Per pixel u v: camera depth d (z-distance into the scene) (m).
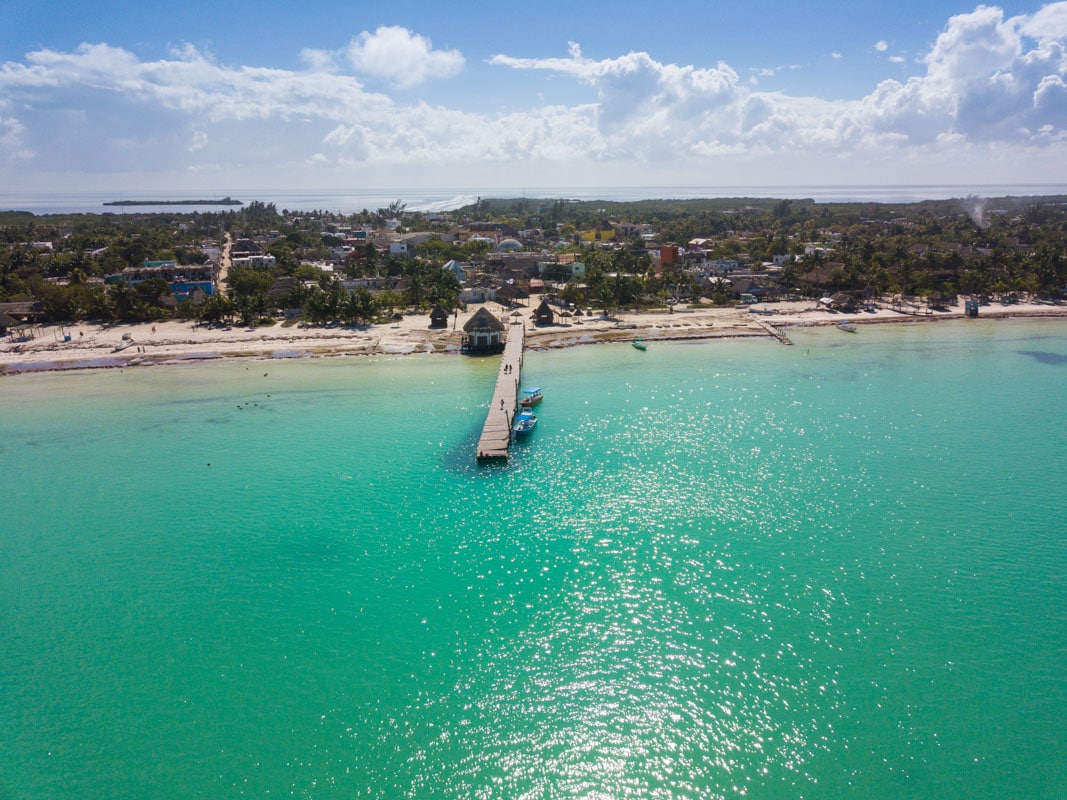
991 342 125.81
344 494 65.94
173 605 49.28
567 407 90.06
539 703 38.81
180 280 170.50
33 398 98.44
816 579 49.62
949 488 64.00
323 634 45.44
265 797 33.59
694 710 37.91
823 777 33.62
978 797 32.53
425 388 99.69
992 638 42.97
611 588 49.34
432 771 34.69
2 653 44.72
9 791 34.50
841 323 142.88
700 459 71.88
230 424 86.25
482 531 58.19
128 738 37.53
